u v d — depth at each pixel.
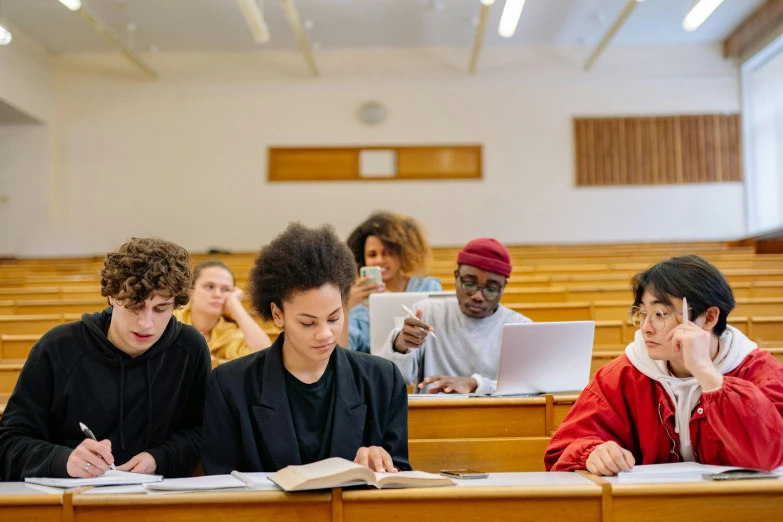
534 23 9.67
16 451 1.53
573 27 9.80
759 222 10.14
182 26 9.60
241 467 1.48
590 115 10.41
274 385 1.47
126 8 8.99
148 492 1.23
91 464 1.42
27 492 1.25
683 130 10.30
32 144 10.34
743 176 10.23
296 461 1.44
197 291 2.71
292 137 10.52
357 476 1.20
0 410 1.93
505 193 10.40
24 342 3.35
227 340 2.76
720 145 10.27
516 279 5.16
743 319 3.46
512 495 1.21
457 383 2.37
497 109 10.46
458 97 10.49
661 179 10.30
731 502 1.23
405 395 1.58
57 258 9.97
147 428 1.67
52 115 10.48
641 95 10.38
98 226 10.41
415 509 1.21
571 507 1.22
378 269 2.68
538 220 10.37
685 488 1.22
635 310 1.59
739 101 10.30
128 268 1.50
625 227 10.30
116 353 1.63
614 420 1.61
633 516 1.22
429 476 1.28
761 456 1.34
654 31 9.96
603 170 10.36
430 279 3.17
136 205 10.46
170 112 10.55
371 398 1.53
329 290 1.40
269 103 10.55
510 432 2.05
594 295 4.29
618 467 1.35
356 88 10.54
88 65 10.54
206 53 10.58
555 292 4.31
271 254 1.44
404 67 10.51
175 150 10.52
